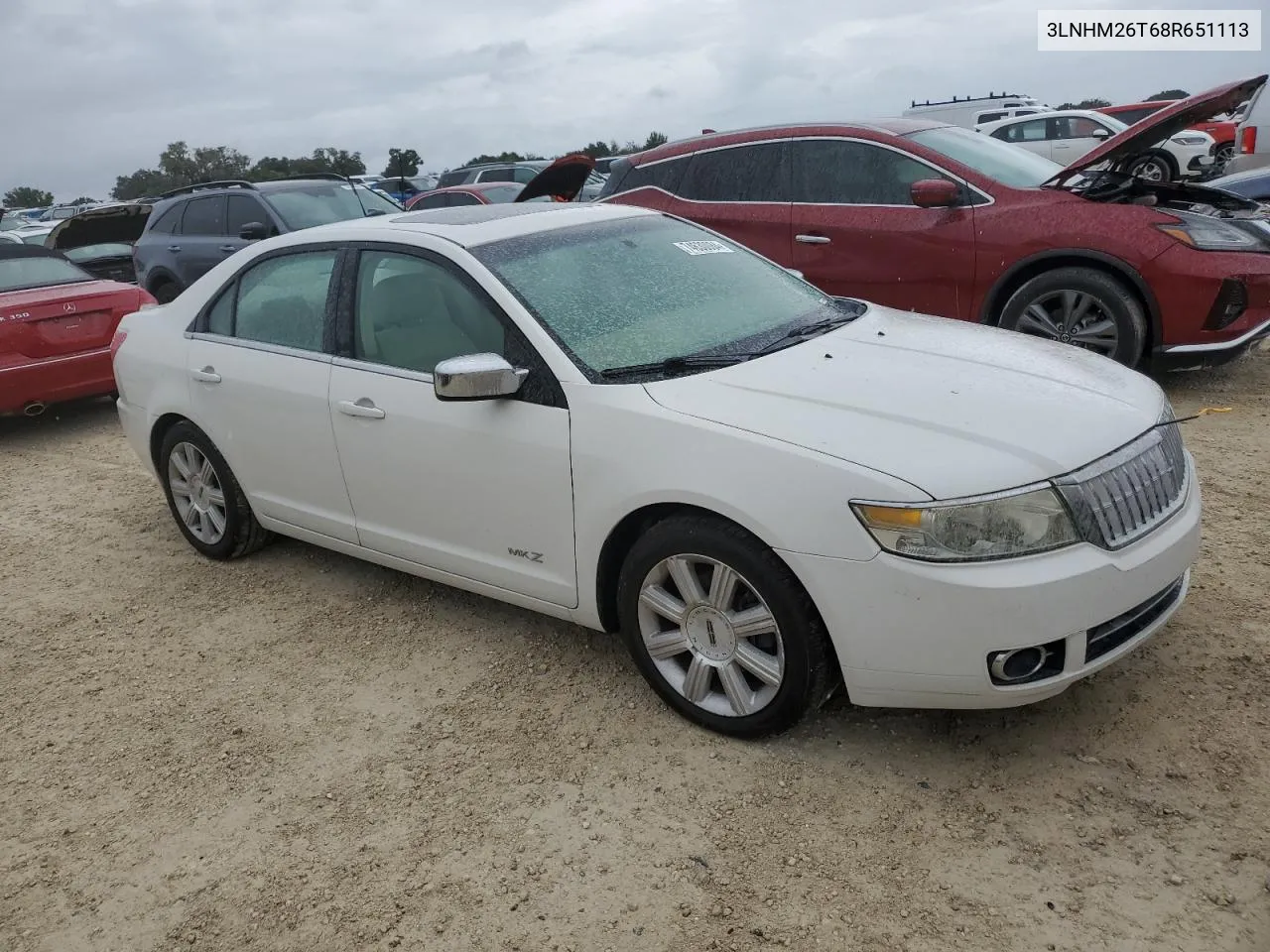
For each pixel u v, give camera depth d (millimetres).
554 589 3566
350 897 2762
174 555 5281
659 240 4277
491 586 3803
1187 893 2496
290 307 4395
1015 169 6996
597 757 3260
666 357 3520
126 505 6164
